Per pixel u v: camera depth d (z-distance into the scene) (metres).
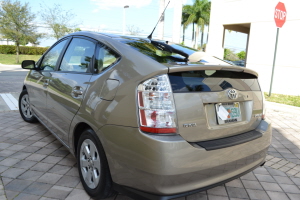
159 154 1.78
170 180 1.82
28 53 35.19
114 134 2.00
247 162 2.30
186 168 1.84
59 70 3.14
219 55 12.09
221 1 11.64
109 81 2.17
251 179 3.04
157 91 1.84
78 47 2.96
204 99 2.00
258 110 2.53
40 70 3.72
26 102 4.57
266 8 10.16
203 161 1.91
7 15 22.00
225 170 2.10
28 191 2.48
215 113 2.11
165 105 1.83
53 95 3.04
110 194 2.27
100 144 2.18
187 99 1.91
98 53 2.55
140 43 2.51
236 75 2.35
